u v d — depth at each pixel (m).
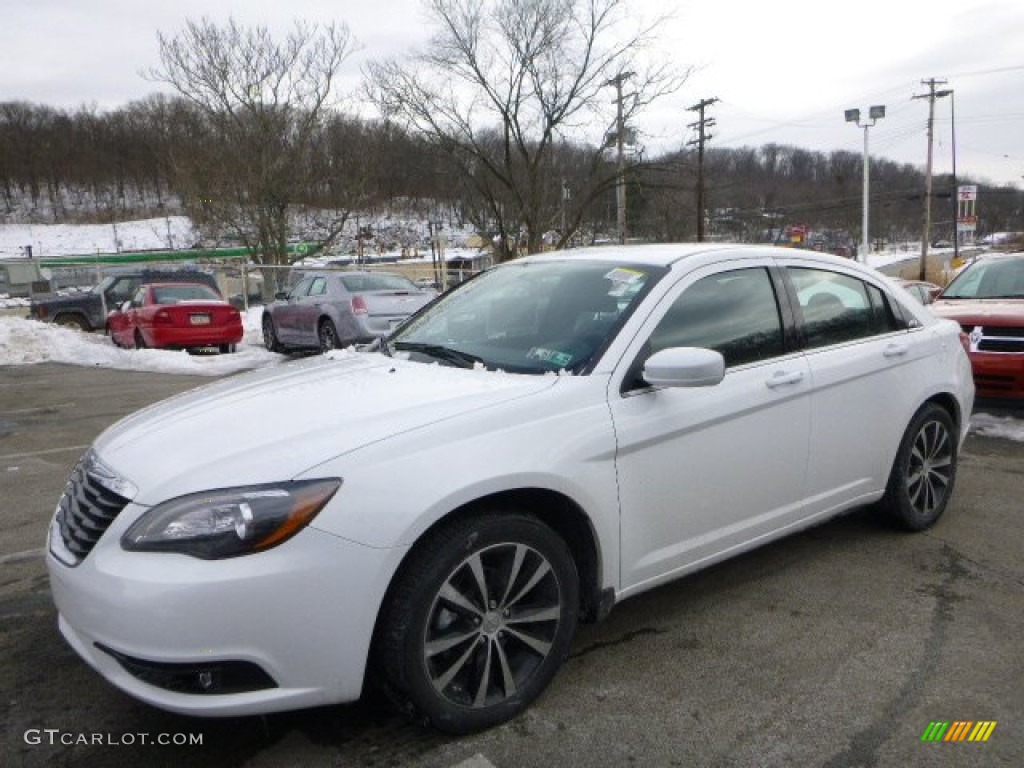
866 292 4.33
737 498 3.47
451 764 2.58
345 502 2.45
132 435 2.97
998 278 8.08
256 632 2.35
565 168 26.14
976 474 5.70
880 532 4.57
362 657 2.48
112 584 2.39
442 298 4.38
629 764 2.57
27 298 37.34
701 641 3.35
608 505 2.99
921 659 3.19
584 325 3.37
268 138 30.09
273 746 2.69
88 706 2.94
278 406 2.98
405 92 24.36
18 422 8.37
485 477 2.64
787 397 3.61
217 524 2.38
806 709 2.86
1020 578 3.94
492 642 2.74
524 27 23.52
